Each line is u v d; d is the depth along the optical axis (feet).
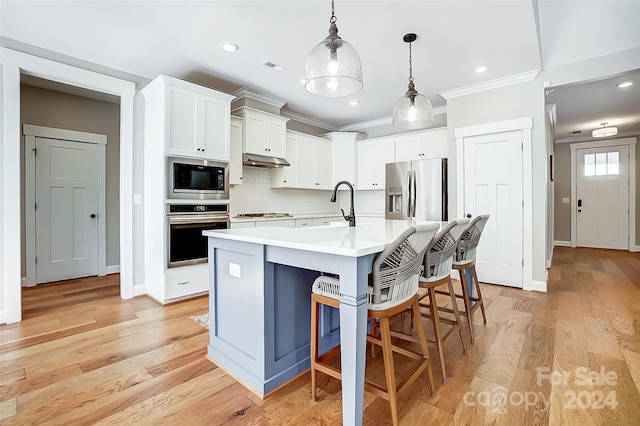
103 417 4.78
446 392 5.42
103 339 7.52
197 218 10.71
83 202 13.96
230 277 6.14
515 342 7.33
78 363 6.39
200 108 10.80
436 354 6.82
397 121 8.89
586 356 6.61
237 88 13.03
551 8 8.61
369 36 8.85
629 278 13.50
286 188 16.55
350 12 7.76
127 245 10.88
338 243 4.60
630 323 8.42
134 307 9.89
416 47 9.48
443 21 8.13
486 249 12.69
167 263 10.10
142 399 5.24
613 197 21.86
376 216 18.48
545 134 11.35
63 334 7.82
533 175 11.62
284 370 5.69
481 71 11.19
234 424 4.66
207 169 11.03
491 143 12.50
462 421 4.69
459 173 13.17
